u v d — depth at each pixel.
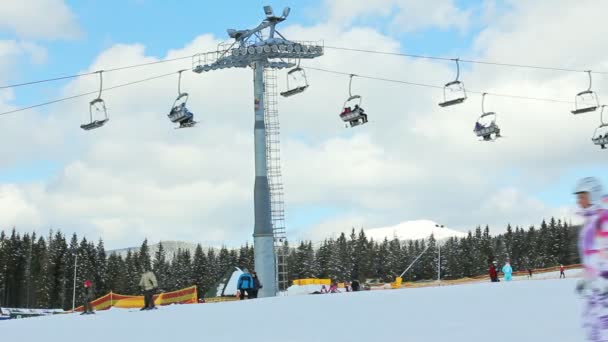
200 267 152.50
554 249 157.62
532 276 94.44
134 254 149.50
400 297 19.62
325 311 16.44
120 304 52.22
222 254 153.88
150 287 25.39
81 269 139.62
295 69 41.31
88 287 26.73
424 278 166.38
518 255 166.25
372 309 16.09
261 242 43.56
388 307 16.33
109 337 14.00
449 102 38.97
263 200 43.91
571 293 17.19
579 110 43.75
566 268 97.69
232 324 14.97
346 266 162.50
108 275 145.75
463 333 10.38
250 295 30.27
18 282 142.25
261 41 44.78
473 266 162.88
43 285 137.38
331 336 11.42
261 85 44.94
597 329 7.55
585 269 7.64
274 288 43.25
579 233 7.74
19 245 143.38
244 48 44.09
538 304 14.52
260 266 43.34
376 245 171.75
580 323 10.56
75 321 19.27
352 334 11.44
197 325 15.30
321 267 161.50
